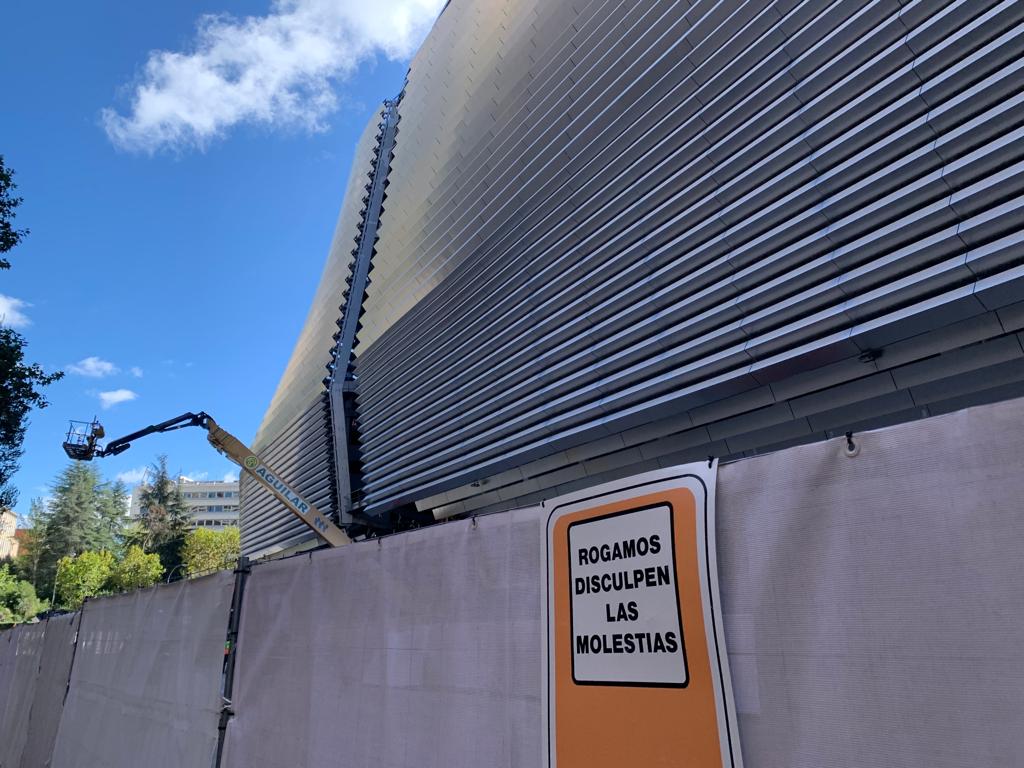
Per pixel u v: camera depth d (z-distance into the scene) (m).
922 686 1.55
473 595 2.90
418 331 15.75
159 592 6.35
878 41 6.68
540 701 2.47
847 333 6.66
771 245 7.48
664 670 2.07
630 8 10.05
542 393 10.93
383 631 3.40
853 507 1.76
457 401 13.66
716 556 2.02
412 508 16.44
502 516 2.88
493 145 13.55
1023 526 1.46
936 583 1.57
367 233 22.41
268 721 4.21
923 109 6.26
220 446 13.66
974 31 5.84
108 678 7.11
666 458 9.34
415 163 17.66
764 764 1.79
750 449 8.30
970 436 1.58
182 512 75.00
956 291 5.83
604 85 10.57
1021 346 5.83
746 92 8.09
